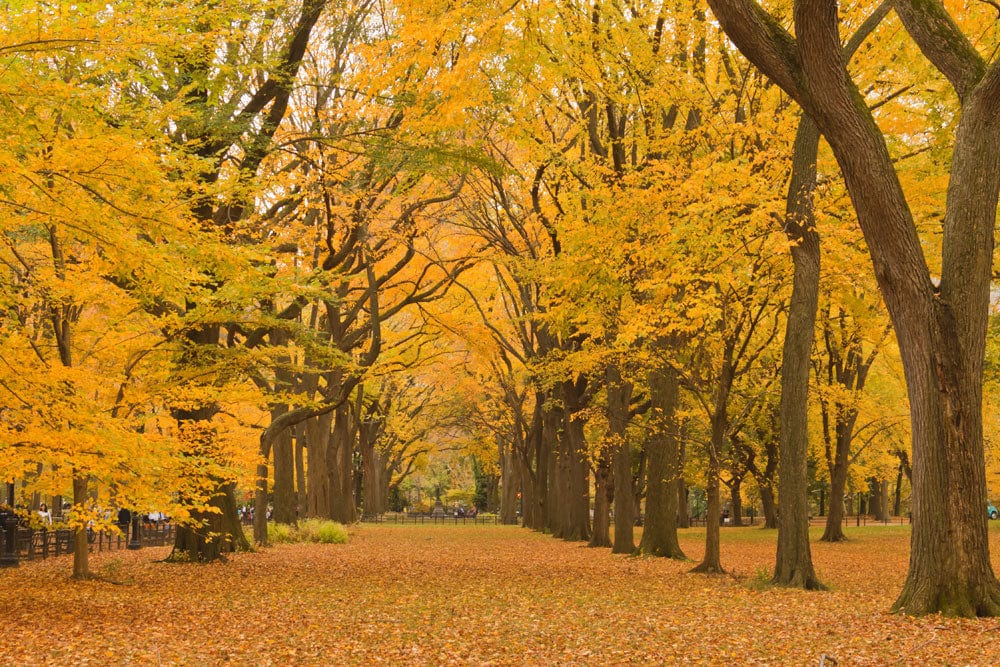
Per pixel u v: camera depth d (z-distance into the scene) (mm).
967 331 10625
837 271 16547
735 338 17484
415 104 15617
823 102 10555
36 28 8180
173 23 9961
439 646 9641
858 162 10617
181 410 18938
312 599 13820
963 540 10555
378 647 9562
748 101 17234
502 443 55750
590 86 17406
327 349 18547
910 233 10695
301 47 18578
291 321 17641
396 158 18297
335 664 8633
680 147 16797
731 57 17766
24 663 8328
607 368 26359
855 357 32625
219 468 13227
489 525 54344
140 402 15234
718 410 18156
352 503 47625
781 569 15633
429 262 27234
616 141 18422
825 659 8047
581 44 16656
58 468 12672
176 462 12102
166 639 10000
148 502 11789
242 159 17688
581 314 17469
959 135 10930
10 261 13969
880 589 15398
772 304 17781
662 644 9594
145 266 9812
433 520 63281
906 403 37562
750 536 37156
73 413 10672
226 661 8734
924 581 10742
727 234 14953
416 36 12094
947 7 13812
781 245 14266
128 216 9617
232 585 15844
